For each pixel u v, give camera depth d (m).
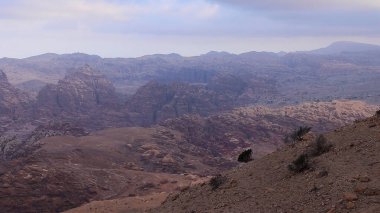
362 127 21.14
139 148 135.75
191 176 97.75
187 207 20.03
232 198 18.62
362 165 16.80
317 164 18.31
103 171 98.62
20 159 107.12
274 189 17.77
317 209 14.67
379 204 13.59
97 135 150.88
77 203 83.00
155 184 91.50
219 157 145.38
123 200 40.59
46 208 80.56
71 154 114.69
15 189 83.69
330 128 191.38
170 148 143.50
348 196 14.39
